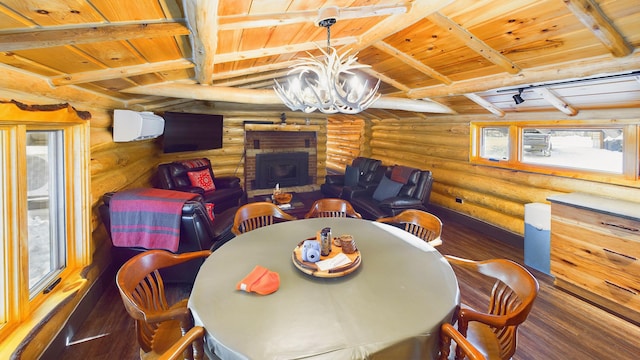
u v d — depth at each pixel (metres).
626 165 2.93
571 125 3.42
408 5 2.06
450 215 5.21
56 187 2.32
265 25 1.78
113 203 2.58
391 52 3.09
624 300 2.42
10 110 1.59
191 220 2.57
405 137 6.32
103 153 3.04
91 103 2.77
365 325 1.21
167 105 5.10
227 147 6.53
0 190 1.67
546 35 2.23
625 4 1.74
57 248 2.34
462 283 2.94
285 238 2.15
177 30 1.53
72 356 1.99
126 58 1.96
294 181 7.43
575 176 3.35
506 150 4.29
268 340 1.13
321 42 2.73
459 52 2.83
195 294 1.43
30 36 1.27
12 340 1.63
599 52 2.29
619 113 2.92
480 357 1.05
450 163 5.14
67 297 2.07
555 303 2.64
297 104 2.17
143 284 1.61
